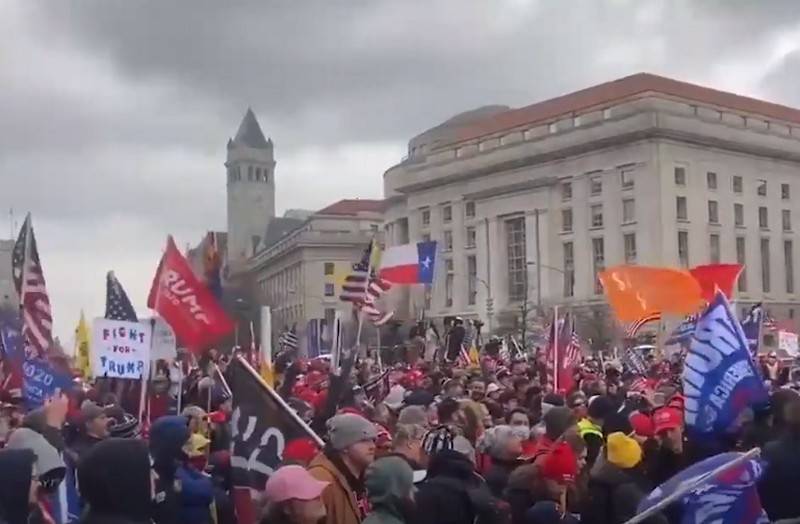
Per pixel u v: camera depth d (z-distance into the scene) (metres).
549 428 8.07
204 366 16.25
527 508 6.91
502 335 93.44
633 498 6.62
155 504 6.41
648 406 11.34
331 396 10.20
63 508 7.57
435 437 8.09
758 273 98.75
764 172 100.56
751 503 6.04
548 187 102.50
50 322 10.77
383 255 24.61
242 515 6.66
